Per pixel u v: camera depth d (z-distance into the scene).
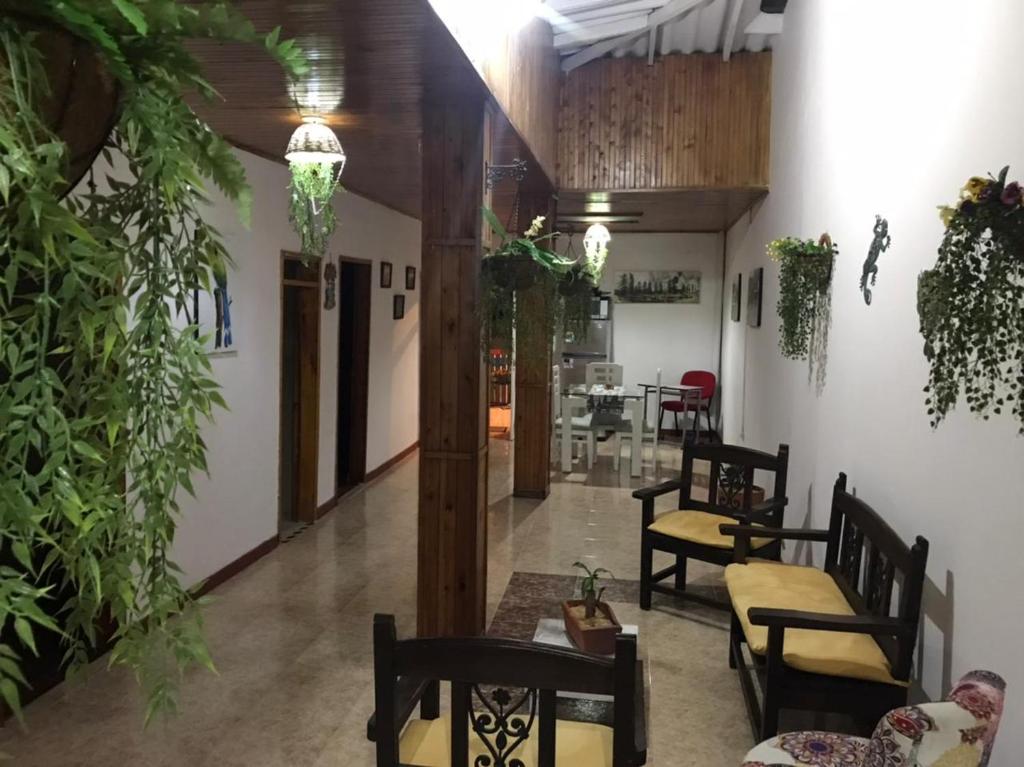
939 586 2.38
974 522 2.13
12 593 0.94
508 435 9.62
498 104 3.50
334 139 3.70
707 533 4.01
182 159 1.06
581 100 6.31
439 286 3.45
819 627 2.45
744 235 7.60
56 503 0.95
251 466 4.77
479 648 1.64
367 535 5.46
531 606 4.22
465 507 3.50
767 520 4.07
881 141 3.06
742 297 7.66
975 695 1.59
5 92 0.86
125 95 1.04
